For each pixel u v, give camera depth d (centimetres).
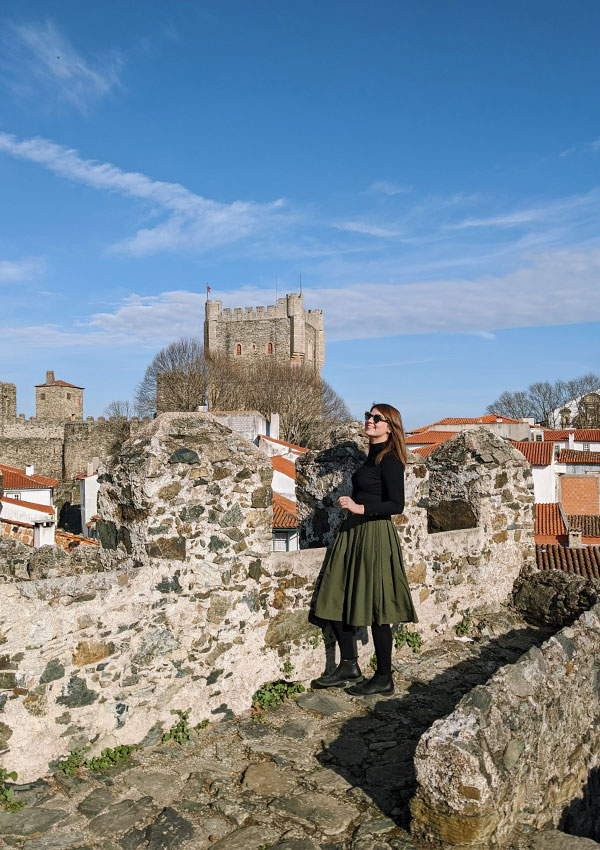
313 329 10350
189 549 454
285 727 454
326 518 634
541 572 720
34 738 380
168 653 439
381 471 476
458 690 519
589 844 320
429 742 321
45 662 385
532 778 355
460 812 306
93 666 405
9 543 627
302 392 6419
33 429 7669
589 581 672
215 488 468
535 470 4447
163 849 319
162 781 383
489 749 316
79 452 7362
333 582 493
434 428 6431
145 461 442
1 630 370
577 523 3356
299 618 520
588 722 435
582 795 421
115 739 412
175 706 442
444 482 731
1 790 361
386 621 471
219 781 384
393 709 483
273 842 326
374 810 353
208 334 9756
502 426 6188
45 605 385
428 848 317
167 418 464
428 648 615
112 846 322
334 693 509
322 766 402
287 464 2966
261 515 493
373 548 476
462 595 671
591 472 5275
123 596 419
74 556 608
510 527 736
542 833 333
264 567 495
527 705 355
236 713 475
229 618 473
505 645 623
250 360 9125
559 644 422
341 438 629
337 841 327
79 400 9031
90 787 375
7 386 7575
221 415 3869
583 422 8238
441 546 645
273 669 504
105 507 483
